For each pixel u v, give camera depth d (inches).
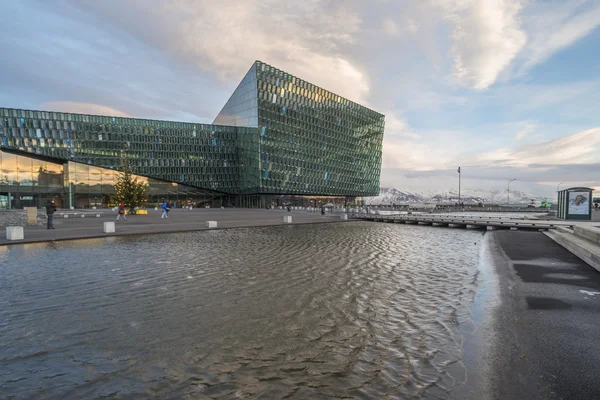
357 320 234.5
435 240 756.0
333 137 3334.2
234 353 183.3
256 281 347.6
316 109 3166.8
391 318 238.7
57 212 1800.0
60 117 2464.3
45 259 474.0
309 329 217.9
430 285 334.6
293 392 145.3
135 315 245.0
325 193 3257.9
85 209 2373.3
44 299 283.7
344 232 924.0
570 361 172.4
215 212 2055.9
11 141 2337.6
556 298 289.0
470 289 319.9
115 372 163.5
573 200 1334.9
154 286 326.6
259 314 247.0
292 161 2955.2
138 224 1076.5
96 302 275.7
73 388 149.6
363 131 3695.9
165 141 2792.8
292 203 3105.3
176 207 2847.0
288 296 293.4
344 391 145.9
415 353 182.7
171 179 2805.1
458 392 144.3
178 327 221.5
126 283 337.7
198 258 485.7
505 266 440.5
